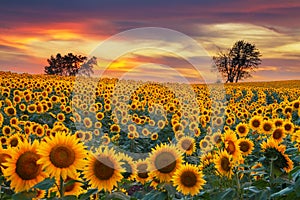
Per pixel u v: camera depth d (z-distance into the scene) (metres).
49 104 16.22
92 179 3.64
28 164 3.38
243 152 5.61
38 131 9.90
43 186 3.31
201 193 4.47
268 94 37.72
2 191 3.67
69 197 3.43
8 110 13.44
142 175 4.45
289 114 12.23
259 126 9.38
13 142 6.70
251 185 4.76
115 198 3.68
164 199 3.92
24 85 25.86
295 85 61.44
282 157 4.45
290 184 4.48
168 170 4.06
